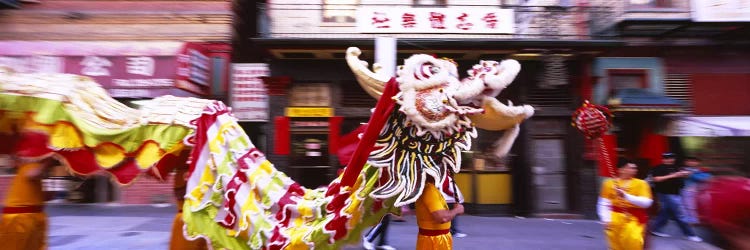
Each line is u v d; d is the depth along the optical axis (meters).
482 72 3.08
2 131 3.92
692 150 9.91
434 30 9.45
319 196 3.44
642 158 10.05
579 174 9.81
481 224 8.88
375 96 3.30
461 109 3.03
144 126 3.81
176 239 4.14
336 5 9.88
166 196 10.62
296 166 10.01
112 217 8.93
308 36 9.77
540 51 9.32
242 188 3.45
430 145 3.19
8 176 9.50
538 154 10.05
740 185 1.50
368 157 3.14
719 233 1.51
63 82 3.88
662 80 10.19
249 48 12.05
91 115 3.78
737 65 10.34
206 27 10.55
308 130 10.08
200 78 9.91
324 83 10.22
